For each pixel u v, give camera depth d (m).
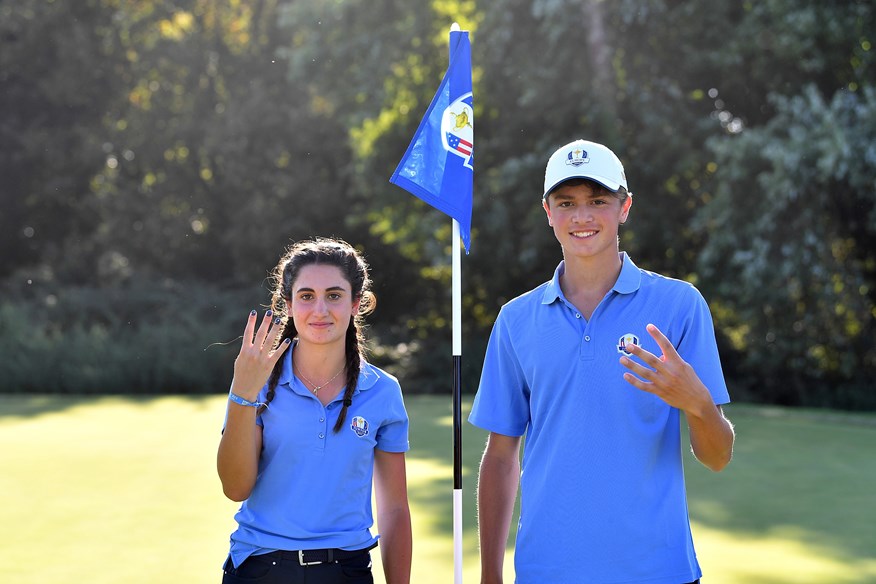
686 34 26.81
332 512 5.02
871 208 24.45
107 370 29.09
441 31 29.98
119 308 35.78
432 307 37.75
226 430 4.79
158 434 18.00
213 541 10.12
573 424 4.87
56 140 42.44
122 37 43.75
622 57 27.17
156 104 43.88
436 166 6.08
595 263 5.00
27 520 11.05
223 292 37.88
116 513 11.37
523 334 5.10
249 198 41.19
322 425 5.05
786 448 15.63
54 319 35.47
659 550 4.72
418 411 21.52
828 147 22.39
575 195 4.92
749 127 28.42
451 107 6.14
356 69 31.56
